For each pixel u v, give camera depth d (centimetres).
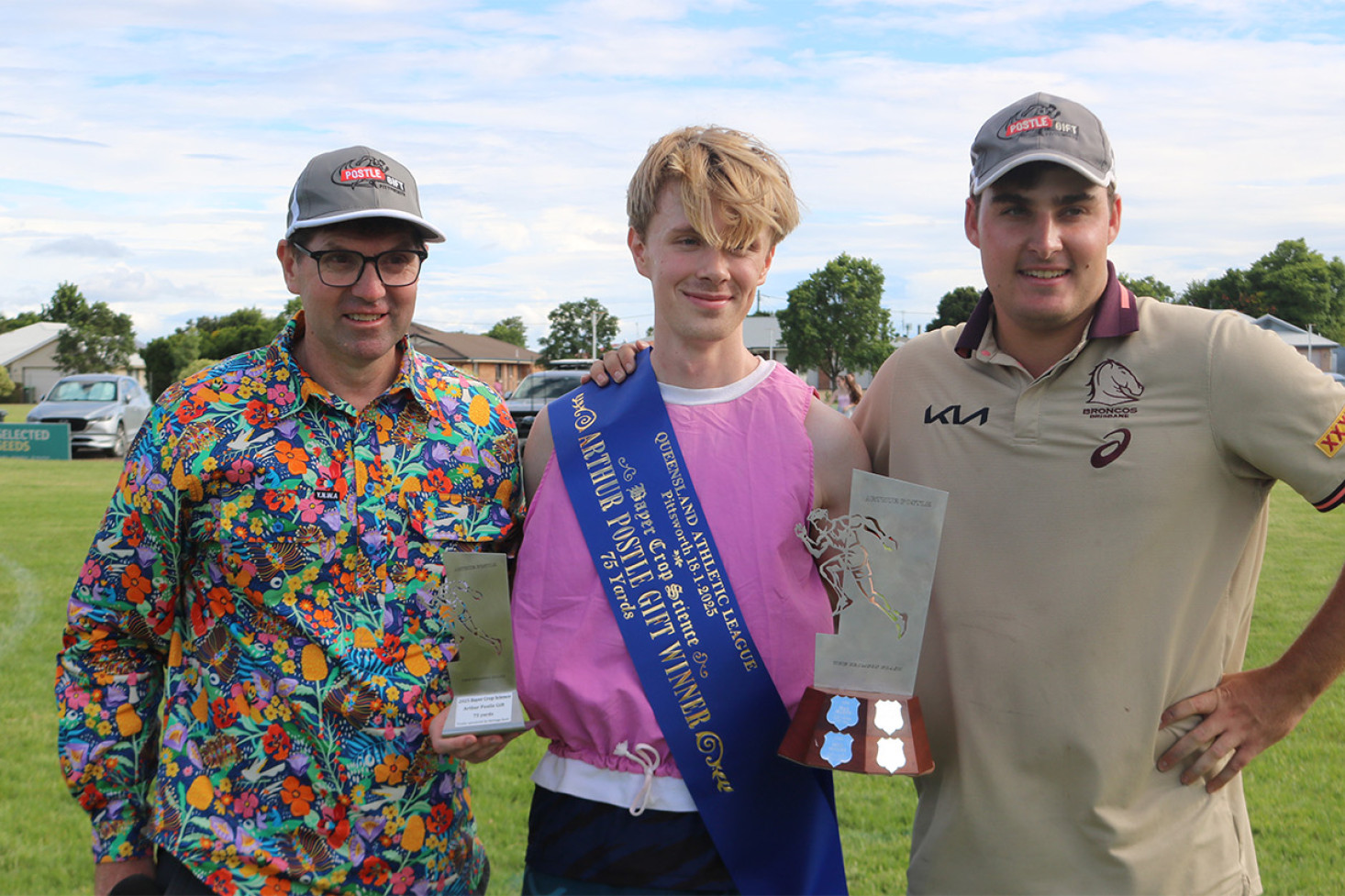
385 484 180
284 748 171
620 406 195
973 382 193
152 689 183
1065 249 177
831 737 166
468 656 177
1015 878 182
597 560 184
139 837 178
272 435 175
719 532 182
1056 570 180
